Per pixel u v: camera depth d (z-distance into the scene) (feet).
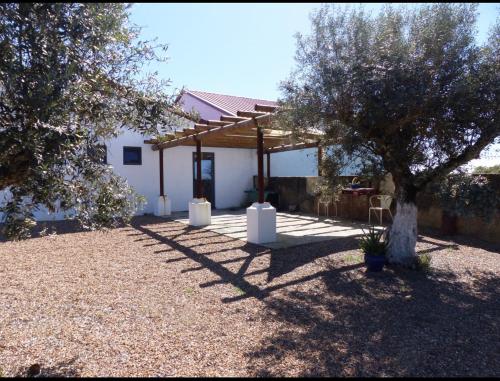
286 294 16.26
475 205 16.75
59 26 7.66
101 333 12.31
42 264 21.34
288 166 53.93
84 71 8.19
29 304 14.98
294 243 26.43
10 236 7.22
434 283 17.69
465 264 20.85
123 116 9.82
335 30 17.67
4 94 7.13
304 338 12.01
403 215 20.25
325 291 16.66
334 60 17.40
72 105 7.56
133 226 35.50
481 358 10.66
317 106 17.62
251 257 22.79
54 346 11.35
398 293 16.38
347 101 16.88
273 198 49.16
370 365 10.32
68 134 7.01
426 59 15.81
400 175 19.60
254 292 16.53
